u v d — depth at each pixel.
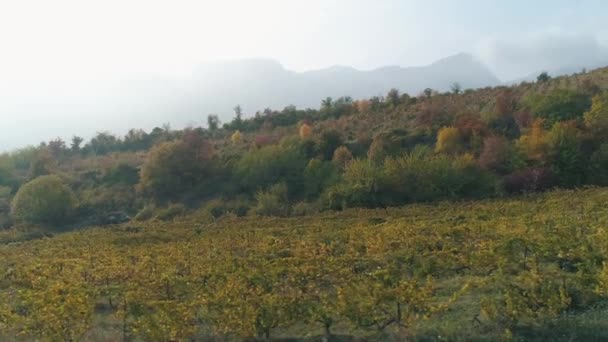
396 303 14.64
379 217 44.03
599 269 16.25
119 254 30.03
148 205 68.62
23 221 65.12
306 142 74.38
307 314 14.05
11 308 18.33
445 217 38.69
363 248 27.08
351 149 72.69
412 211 46.56
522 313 13.41
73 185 79.44
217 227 47.91
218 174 73.31
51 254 34.06
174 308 13.91
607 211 31.70
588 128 62.81
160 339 13.47
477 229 27.58
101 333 15.67
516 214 36.81
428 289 14.20
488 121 73.25
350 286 14.58
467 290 15.83
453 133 65.44
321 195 60.72
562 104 69.81
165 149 73.00
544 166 57.66
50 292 16.73
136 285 18.86
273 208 58.00
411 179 56.94
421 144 70.31
